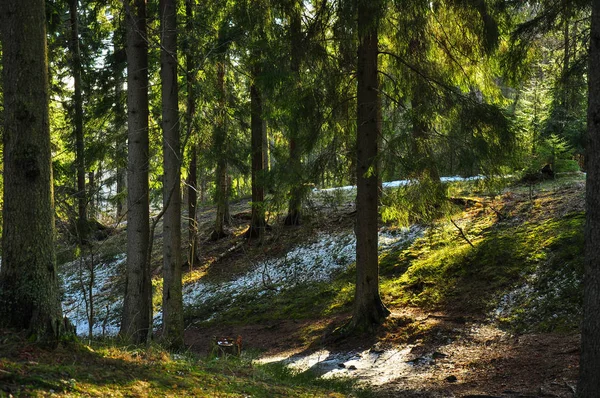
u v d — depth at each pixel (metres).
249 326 15.66
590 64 5.95
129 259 11.29
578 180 19.22
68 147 18.11
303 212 12.47
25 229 5.25
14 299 5.18
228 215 26.11
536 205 16.58
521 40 11.22
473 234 16.14
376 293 12.66
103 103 16.36
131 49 11.63
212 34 12.57
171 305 11.69
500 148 11.05
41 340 5.10
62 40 15.93
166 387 4.98
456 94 11.42
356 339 12.17
